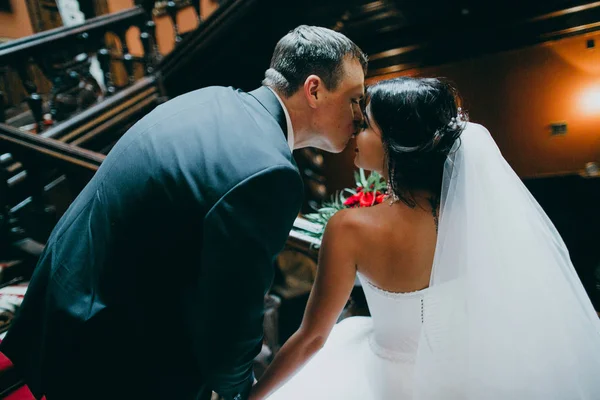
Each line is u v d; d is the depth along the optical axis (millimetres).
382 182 1692
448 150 1009
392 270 1048
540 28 3240
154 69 4961
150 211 899
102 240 944
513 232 1017
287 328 2766
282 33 4219
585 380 1023
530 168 3559
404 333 1134
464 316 990
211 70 4734
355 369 1254
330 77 1075
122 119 4492
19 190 3105
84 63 4758
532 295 997
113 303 925
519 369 970
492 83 3574
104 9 7227
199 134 937
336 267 1062
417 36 3750
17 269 2605
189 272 927
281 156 910
